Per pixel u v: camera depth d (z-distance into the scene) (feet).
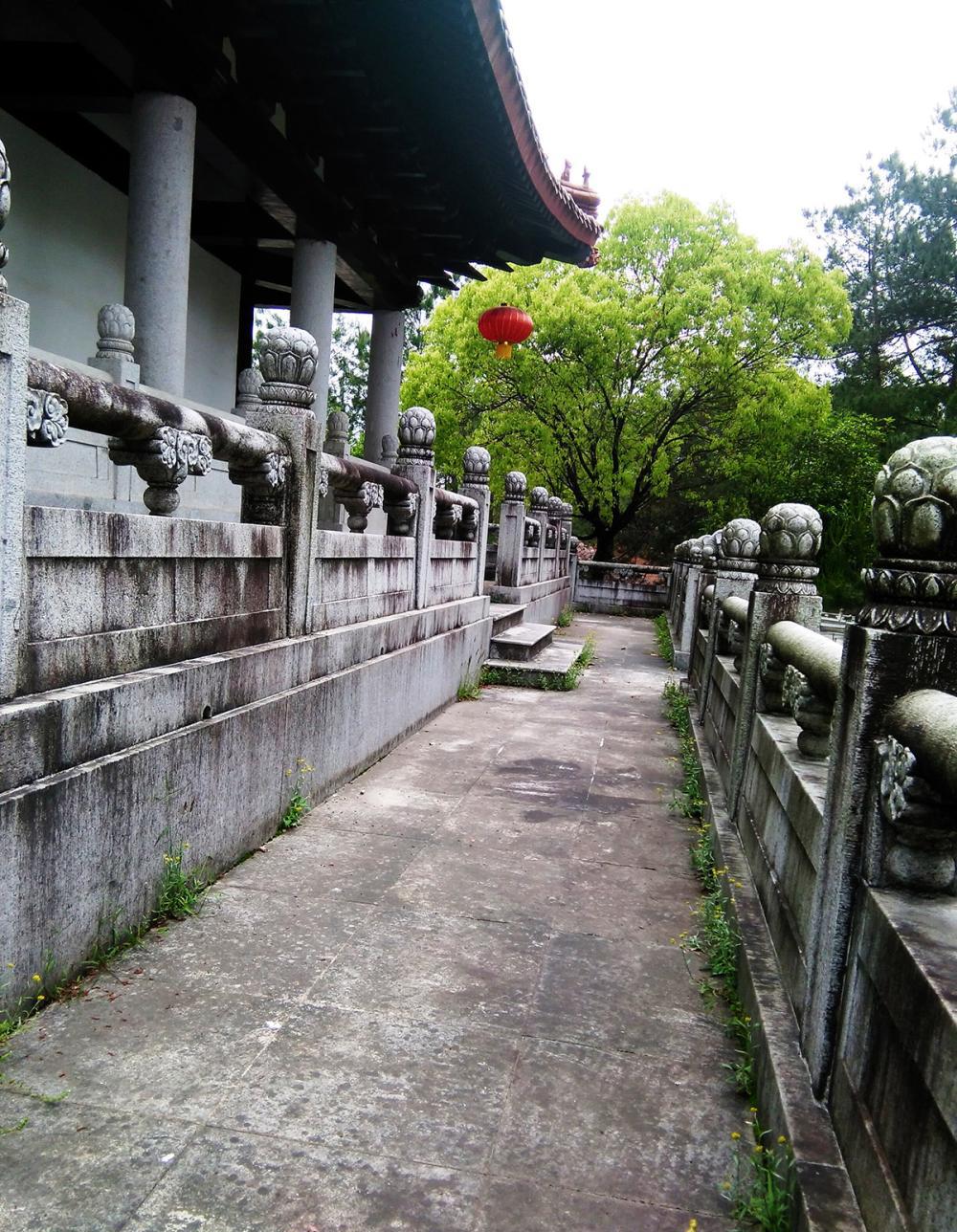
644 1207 7.22
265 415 15.71
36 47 23.12
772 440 69.10
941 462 6.95
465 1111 8.29
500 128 26.45
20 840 8.84
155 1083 8.40
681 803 18.53
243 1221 6.80
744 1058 9.35
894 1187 5.78
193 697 12.40
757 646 14.39
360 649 19.53
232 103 23.41
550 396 66.85
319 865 14.16
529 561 47.37
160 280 21.34
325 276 31.58
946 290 84.84
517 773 20.83
